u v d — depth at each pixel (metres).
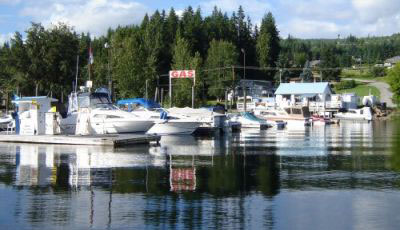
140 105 53.34
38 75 76.75
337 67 153.50
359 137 46.09
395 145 36.25
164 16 135.00
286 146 35.16
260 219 13.36
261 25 144.62
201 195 16.36
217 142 38.94
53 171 21.45
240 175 20.64
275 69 129.75
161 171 21.64
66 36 78.44
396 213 14.05
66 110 44.53
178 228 12.48
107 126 39.97
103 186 17.86
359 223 13.03
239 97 110.12
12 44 77.31
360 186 18.12
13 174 20.55
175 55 100.69
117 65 89.44
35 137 35.19
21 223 12.88
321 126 72.44
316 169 22.62
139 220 13.20
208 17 147.25
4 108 86.00
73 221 13.08
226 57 109.88
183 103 84.25
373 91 139.50
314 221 13.20
